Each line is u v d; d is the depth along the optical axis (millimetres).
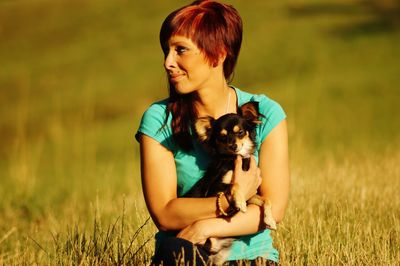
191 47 5996
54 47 53250
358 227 7633
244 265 5926
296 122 30016
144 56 47844
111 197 12430
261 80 39125
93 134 34062
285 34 46750
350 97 33875
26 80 45906
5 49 54250
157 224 6207
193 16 5996
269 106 6418
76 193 14734
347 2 52969
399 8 49781
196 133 6238
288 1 54656
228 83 6609
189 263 5664
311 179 11023
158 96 40281
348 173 11547
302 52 42656
